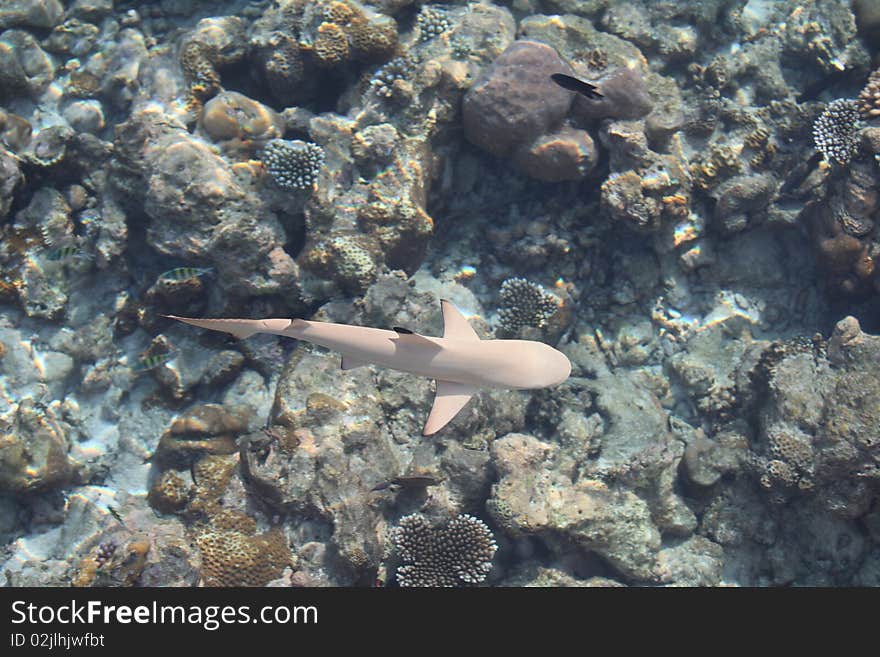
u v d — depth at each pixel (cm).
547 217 1166
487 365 624
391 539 969
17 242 1049
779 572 1050
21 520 991
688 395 1162
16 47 1130
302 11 1105
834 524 1027
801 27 1273
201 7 1245
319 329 629
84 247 1084
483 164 1186
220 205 988
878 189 1041
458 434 1012
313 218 1053
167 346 1057
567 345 1175
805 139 1193
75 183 1098
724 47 1292
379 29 1094
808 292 1196
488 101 1051
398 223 1059
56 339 1059
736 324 1191
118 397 1067
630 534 1010
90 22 1185
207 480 973
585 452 1059
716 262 1199
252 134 1056
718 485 1090
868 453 935
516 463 980
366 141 1067
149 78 1105
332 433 966
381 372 1034
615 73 1070
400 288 1048
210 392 1068
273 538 953
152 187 986
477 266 1188
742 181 1139
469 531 951
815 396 1009
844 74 1250
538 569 1019
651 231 1108
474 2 1200
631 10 1262
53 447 981
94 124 1134
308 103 1162
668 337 1192
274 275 1017
